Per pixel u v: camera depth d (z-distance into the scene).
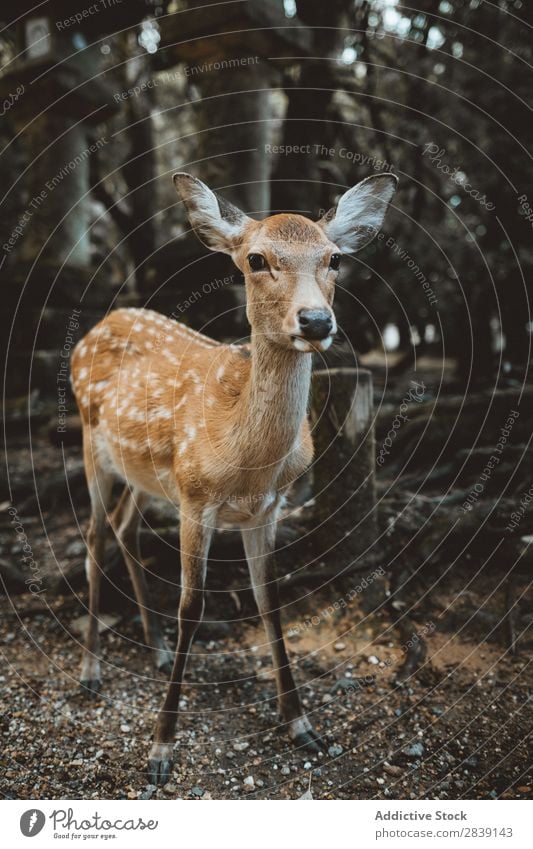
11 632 3.11
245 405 2.13
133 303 5.59
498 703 2.52
